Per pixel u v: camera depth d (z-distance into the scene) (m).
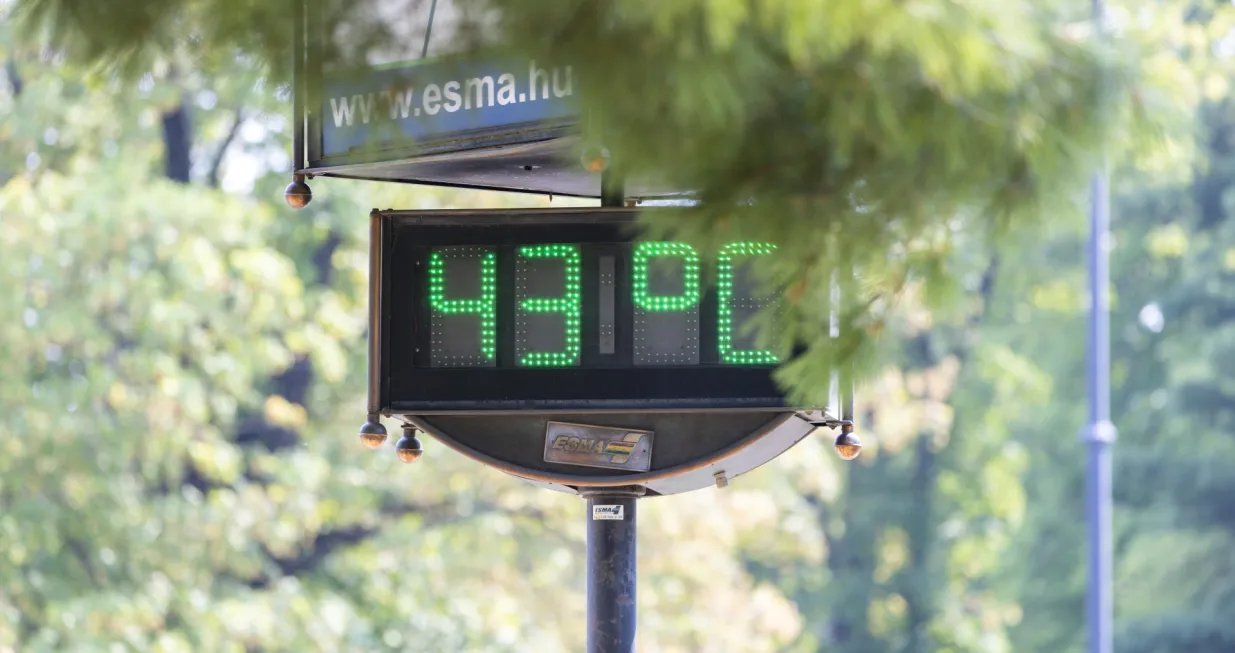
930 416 51.66
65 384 34.38
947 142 7.60
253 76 8.36
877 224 7.94
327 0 8.02
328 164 10.66
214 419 40.03
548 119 9.42
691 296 11.05
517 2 7.32
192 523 34.88
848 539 65.25
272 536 36.06
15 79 39.28
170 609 35.31
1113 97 8.30
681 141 7.57
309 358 39.97
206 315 35.22
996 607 63.34
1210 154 58.94
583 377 11.05
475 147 9.65
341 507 38.34
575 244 11.12
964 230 8.16
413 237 11.21
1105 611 38.00
